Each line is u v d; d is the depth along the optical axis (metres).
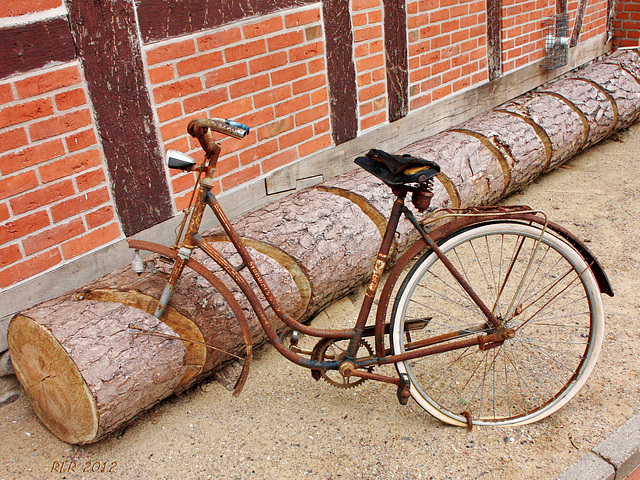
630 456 2.32
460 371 2.88
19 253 2.64
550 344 3.00
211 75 3.20
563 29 5.74
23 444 2.56
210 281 2.39
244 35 3.28
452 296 3.45
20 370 2.57
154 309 2.60
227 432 2.57
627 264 3.63
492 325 2.48
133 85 2.87
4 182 2.53
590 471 2.25
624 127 5.70
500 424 2.52
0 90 2.43
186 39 3.03
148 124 2.99
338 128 4.00
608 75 5.44
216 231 3.11
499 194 4.27
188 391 2.83
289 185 3.82
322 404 2.71
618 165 5.10
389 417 2.62
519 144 4.30
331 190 3.52
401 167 2.20
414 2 4.21
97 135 2.80
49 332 2.35
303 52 3.61
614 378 2.74
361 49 3.96
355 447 2.46
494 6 4.93
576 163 5.23
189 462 2.42
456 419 2.51
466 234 2.38
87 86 2.71
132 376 2.37
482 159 4.04
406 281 2.39
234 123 2.12
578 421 2.52
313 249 3.04
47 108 2.59
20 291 2.67
